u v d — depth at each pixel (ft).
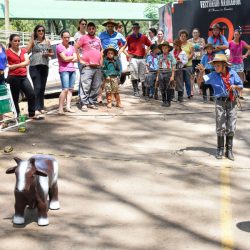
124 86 55.31
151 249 16.31
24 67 33.71
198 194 21.24
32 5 110.73
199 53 46.19
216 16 52.65
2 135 30.89
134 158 26.37
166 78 40.04
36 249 16.42
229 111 25.79
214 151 27.66
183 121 34.91
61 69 36.58
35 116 35.06
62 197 20.98
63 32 36.19
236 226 18.02
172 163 25.52
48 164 18.89
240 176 23.57
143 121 34.88
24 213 18.53
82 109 38.40
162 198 20.81
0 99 31.78
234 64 44.04
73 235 17.39
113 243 16.78
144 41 44.62
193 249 16.28
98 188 22.06
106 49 38.55
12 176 23.54
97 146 28.68
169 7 57.16
